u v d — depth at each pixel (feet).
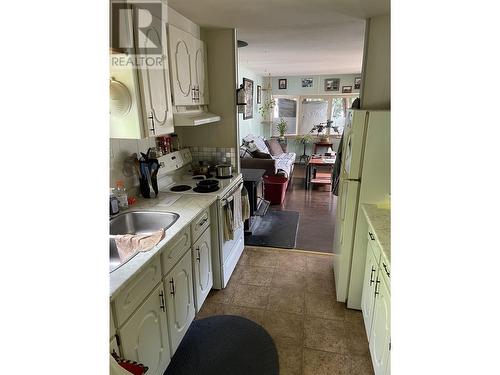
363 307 6.97
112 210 6.47
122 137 5.72
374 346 5.57
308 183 19.34
